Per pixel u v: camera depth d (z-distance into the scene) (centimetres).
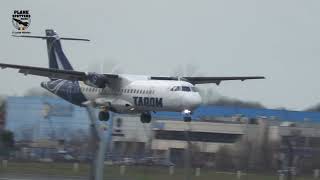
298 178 15600
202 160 17112
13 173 15175
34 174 15200
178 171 15400
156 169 15712
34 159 17762
